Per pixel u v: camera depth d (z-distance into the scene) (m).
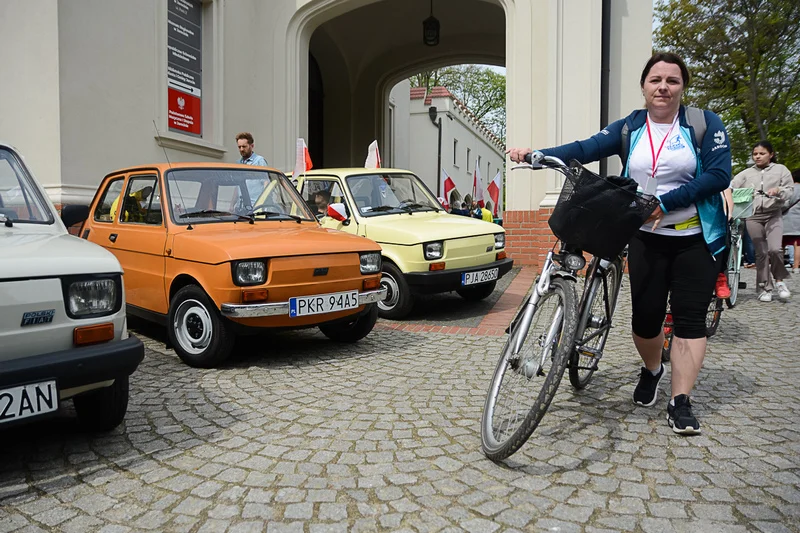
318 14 12.38
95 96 8.60
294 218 5.80
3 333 2.64
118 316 3.08
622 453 3.10
